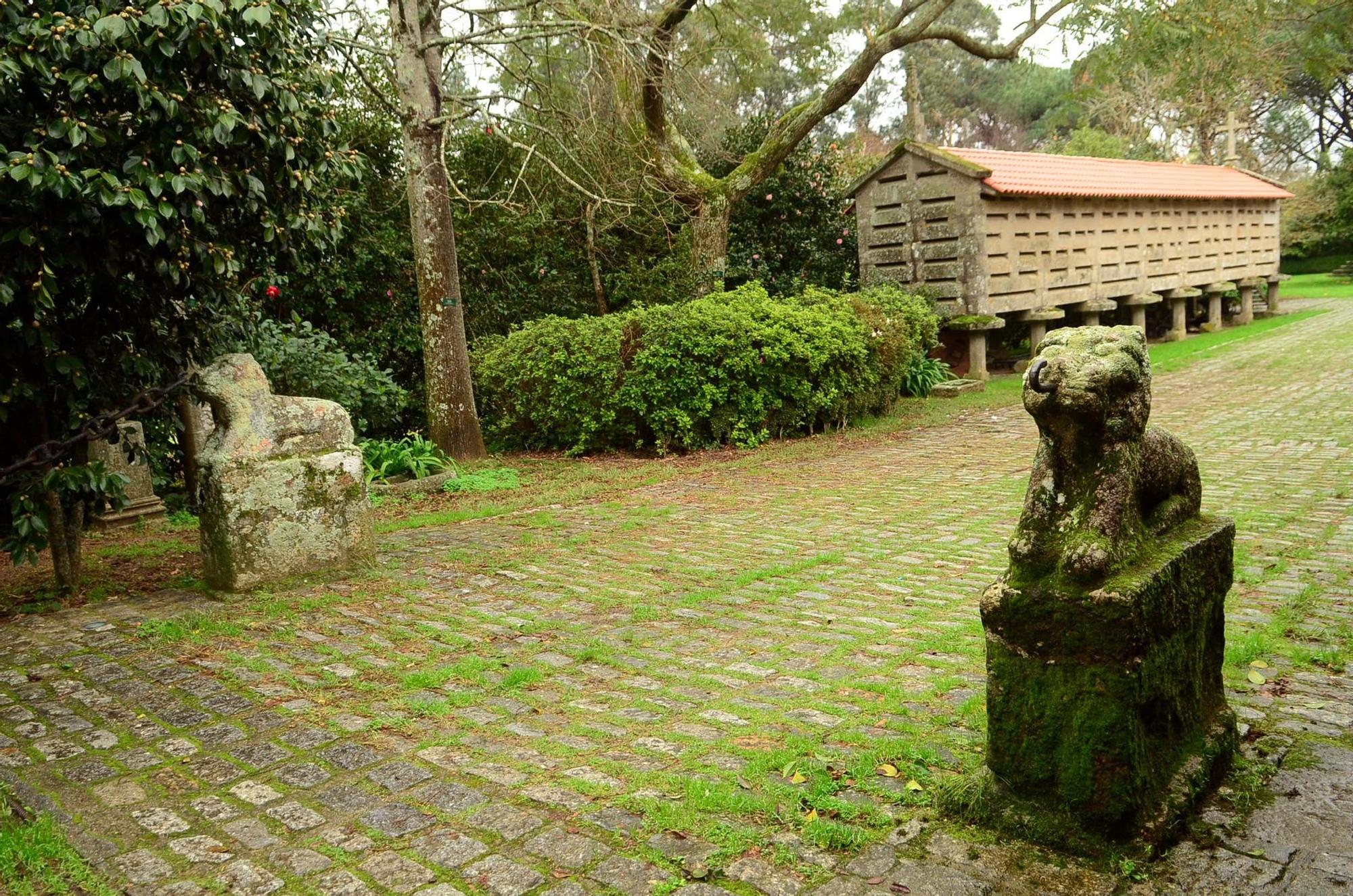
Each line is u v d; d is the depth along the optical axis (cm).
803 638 482
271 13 566
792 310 1210
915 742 354
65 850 299
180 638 517
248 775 351
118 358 628
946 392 1540
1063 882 265
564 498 911
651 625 514
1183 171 2466
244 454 595
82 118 526
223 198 605
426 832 304
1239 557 582
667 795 320
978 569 596
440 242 1140
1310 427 1042
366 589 607
